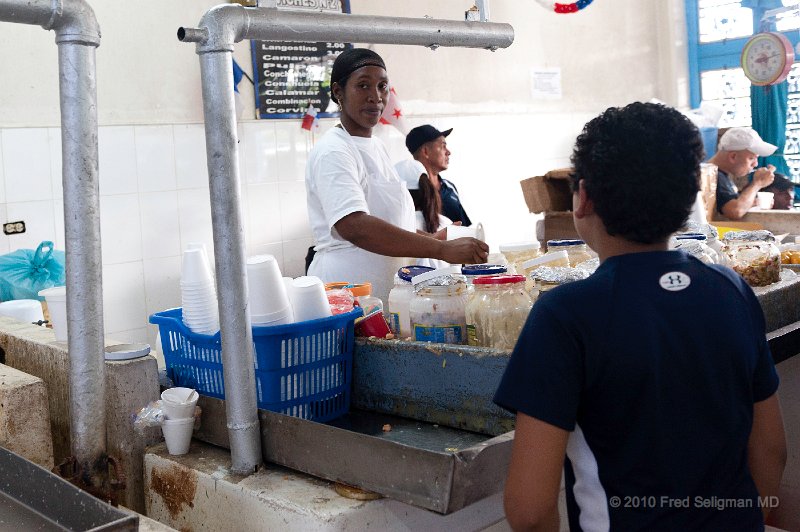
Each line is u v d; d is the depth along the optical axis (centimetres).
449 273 176
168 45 427
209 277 182
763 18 646
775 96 627
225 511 152
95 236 148
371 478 136
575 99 641
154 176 425
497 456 129
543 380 100
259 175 464
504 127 588
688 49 699
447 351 166
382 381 180
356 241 245
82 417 151
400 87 524
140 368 175
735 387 104
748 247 201
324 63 484
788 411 250
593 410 102
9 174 378
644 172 99
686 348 101
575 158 107
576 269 174
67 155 144
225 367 154
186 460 166
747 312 109
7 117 377
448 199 448
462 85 561
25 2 134
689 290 103
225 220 146
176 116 433
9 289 338
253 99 461
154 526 137
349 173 252
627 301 101
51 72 389
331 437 143
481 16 188
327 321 172
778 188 588
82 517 122
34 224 386
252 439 155
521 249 215
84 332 150
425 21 174
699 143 103
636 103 105
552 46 619
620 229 103
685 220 103
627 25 677
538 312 104
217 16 141
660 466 101
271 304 165
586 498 105
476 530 153
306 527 137
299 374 171
